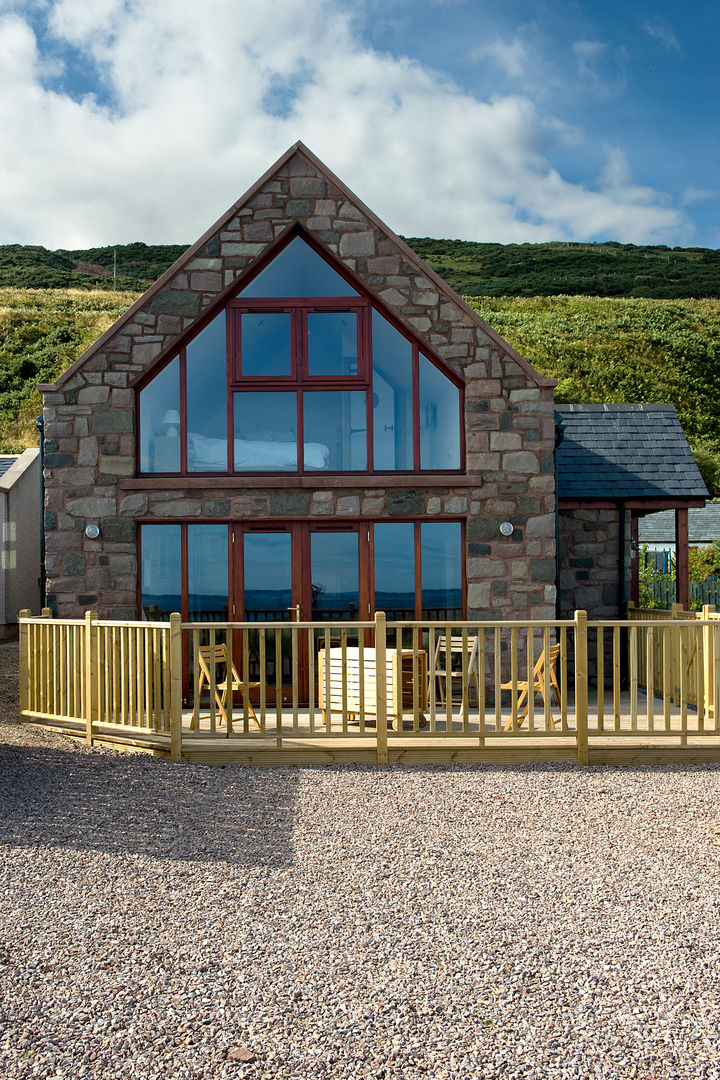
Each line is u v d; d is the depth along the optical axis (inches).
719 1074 138.5
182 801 290.4
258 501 469.1
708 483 1614.2
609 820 272.7
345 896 211.2
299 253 481.1
